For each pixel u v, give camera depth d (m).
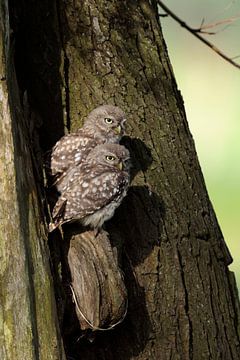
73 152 11.70
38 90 12.24
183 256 12.12
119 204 11.45
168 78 12.73
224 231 26.83
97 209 11.20
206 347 12.16
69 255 11.23
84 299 11.15
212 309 12.28
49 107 12.20
